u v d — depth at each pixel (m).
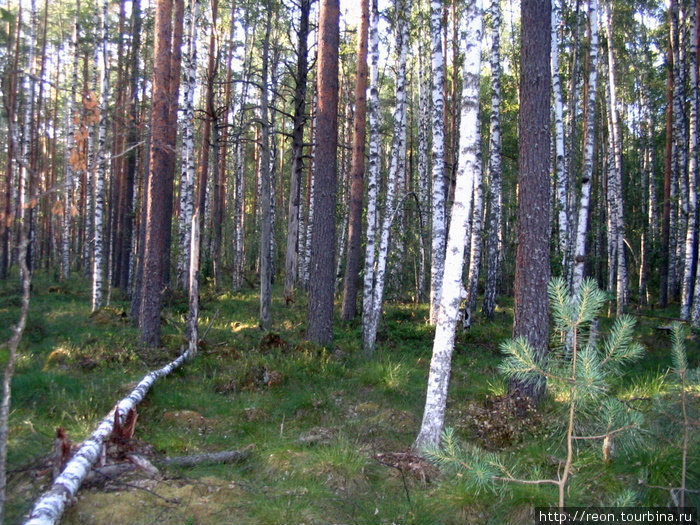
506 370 3.74
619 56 24.34
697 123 15.95
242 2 20.94
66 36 23.38
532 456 5.89
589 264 23.62
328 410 7.78
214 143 14.71
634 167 31.81
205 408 7.86
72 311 15.48
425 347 12.25
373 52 12.81
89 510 4.55
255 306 17.33
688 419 4.23
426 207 21.30
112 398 7.48
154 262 10.89
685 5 20.89
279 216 31.95
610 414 3.88
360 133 15.41
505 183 24.22
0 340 10.34
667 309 20.11
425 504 4.97
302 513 4.71
